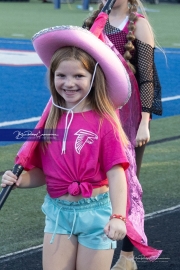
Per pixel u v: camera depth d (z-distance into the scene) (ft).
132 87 13.60
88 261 11.16
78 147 11.02
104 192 11.27
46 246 11.30
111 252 11.32
